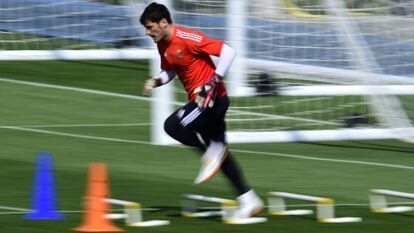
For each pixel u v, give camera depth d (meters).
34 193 21.14
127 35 44.53
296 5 35.03
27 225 19.73
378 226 20.45
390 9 34.12
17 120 33.62
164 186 24.83
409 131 33.56
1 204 21.86
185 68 20.39
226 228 19.98
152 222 20.19
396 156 30.52
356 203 23.30
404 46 34.03
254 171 27.45
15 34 44.88
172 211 21.77
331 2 34.34
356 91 33.28
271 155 30.09
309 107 36.47
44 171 20.55
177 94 36.56
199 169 27.38
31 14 46.00
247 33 34.19
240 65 33.06
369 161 29.50
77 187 24.12
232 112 34.78
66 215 20.84
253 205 20.77
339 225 20.48
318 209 21.06
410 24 34.16
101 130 32.91
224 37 35.94
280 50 34.50
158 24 20.08
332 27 34.75
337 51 34.66
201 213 21.31
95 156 28.70
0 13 45.75
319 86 33.16
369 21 34.09
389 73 34.03
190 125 20.53
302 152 30.78
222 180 25.97
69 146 30.05
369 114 34.75
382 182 26.28
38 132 31.97
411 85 33.72
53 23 45.69
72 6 46.56
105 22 45.66
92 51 42.59
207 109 20.27
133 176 26.00
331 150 31.31
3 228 19.44
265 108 35.88
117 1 46.09
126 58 42.94
